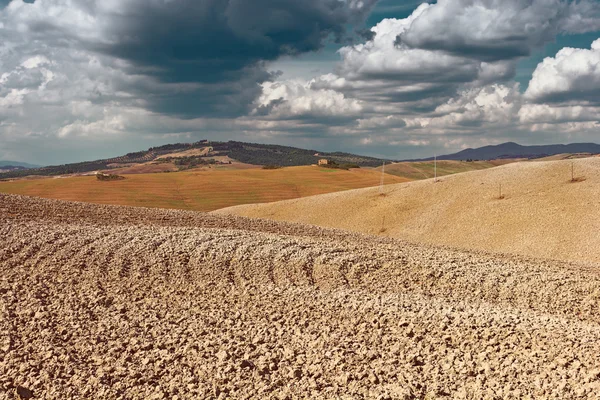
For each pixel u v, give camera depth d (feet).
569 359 32.50
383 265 57.16
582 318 46.85
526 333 36.78
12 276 47.80
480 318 39.75
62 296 44.52
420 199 211.00
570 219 157.99
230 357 34.35
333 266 54.70
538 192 183.52
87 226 64.85
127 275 50.21
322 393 30.07
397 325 39.47
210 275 51.31
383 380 31.68
